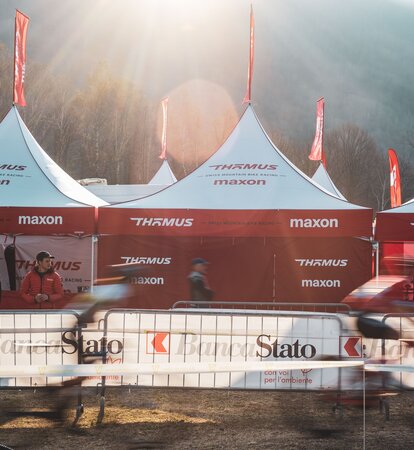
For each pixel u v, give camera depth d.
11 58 64.50
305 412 6.66
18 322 6.63
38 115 64.25
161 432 5.90
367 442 5.63
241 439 5.69
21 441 5.57
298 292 11.77
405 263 12.73
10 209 11.50
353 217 11.35
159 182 27.75
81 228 11.49
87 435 5.78
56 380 6.54
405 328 6.63
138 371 5.89
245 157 12.95
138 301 11.79
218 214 11.61
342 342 6.61
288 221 11.52
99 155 68.12
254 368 6.02
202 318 6.65
